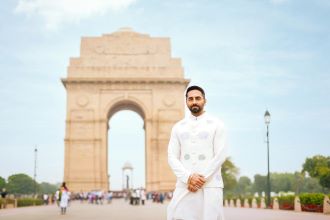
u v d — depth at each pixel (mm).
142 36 121875
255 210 51094
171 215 9594
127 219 37594
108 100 117938
